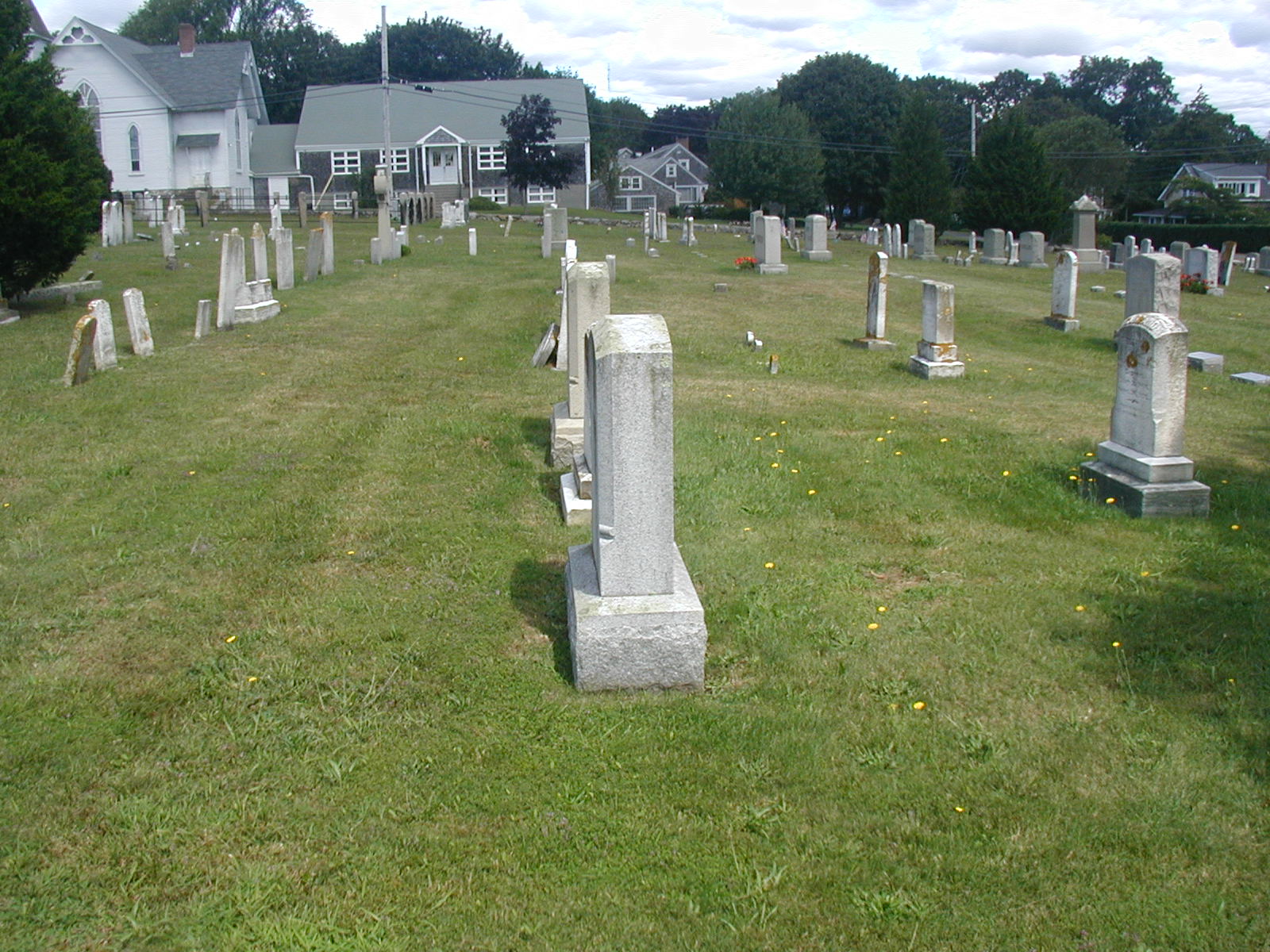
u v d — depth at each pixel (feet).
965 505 32.24
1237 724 18.97
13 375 46.60
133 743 18.10
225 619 22.95
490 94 228.22
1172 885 14.89
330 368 50.24
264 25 332.19
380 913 14.30
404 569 25.91
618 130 380.58
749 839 15.94
